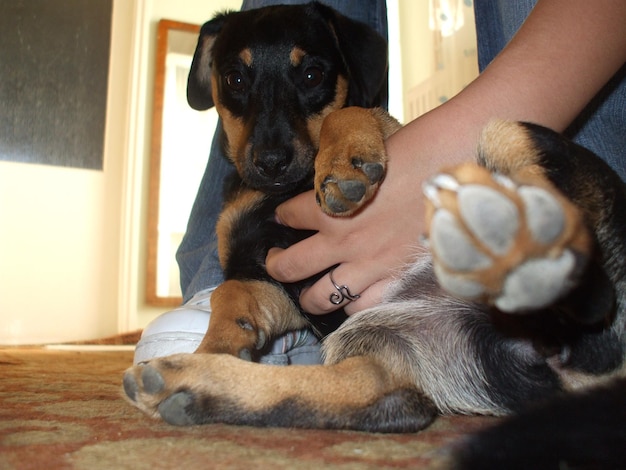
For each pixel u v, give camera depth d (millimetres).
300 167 352
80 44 1122
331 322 305
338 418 206
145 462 158
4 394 304
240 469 151
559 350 229
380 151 260
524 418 138
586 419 134
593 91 257
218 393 210
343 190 248
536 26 264
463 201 142
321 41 396
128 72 1160
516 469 127
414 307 257
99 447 175
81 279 1088
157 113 1136
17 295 1042
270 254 313
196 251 433
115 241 1124
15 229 1050
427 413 210
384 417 207
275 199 337
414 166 261
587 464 125
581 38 253
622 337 219
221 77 405
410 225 264
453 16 909
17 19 1083
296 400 209
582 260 148
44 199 1074
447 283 151
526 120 252
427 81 958
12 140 1065
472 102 261
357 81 409
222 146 409
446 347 247
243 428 205
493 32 398
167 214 1129
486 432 137
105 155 1125
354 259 273
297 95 386
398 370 230
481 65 402
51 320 1061
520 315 229
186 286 445
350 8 459
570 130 324
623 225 218
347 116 284
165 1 1175
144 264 1118
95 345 941
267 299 312
